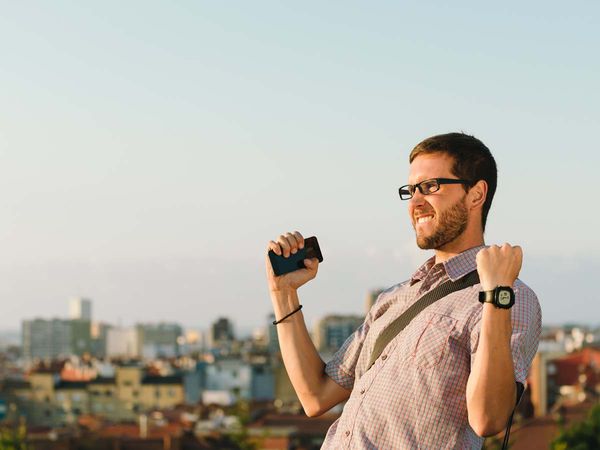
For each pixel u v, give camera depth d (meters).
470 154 3.99
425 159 4.03
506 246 3.62
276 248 4.60
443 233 3.98
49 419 146.00
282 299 4.58
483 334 3.54
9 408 142.88
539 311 3.80
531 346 3.71
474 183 3.99
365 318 4.29
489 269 3.60
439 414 3.67
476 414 3.51
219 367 160.38
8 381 150.50
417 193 4.03
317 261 4.64
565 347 158.25
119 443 71.00
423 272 4.09
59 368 172.50
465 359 3.70
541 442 47.75
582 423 45.34
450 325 3.74
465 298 3.80
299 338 4.52
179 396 146.75
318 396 4.39
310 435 80.00
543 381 88.62
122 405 146.88
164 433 83.69
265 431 78.31
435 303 3.86
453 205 3.97
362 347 4.20
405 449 3.67
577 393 81.56
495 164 4.07
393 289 4.20
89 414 138.88
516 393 3.54
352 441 3.76
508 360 3.51
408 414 3.70
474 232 4.02
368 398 3.79
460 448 3.66
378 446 3.71
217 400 131.25
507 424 3.56
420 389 3.70
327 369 4.40
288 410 99.94
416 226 4.05
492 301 3.55
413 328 3.82
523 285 3.84
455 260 3.94
